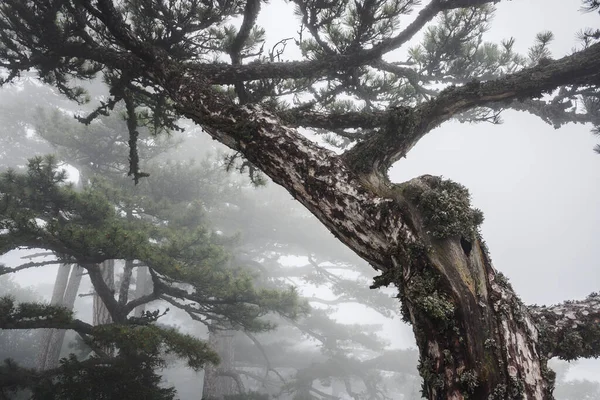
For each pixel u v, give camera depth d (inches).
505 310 56.4
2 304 261.6
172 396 309.7
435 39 256.2
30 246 306.8
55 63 211.5
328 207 71.7
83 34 193.0
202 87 113.7
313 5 188.7
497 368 52.3
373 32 195.6
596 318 74.9
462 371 52.4
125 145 695.7
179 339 281.9
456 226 59.9
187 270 357.7
